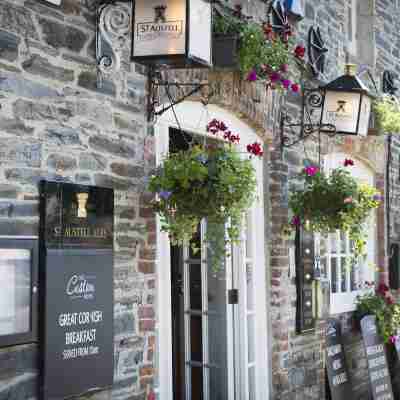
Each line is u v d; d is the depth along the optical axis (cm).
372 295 717
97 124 412
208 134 525
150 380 438
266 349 572
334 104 579
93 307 393
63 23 393
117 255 420
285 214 591
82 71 404
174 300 601
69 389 375
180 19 382
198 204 414
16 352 354
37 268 366
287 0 605
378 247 772
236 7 529
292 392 585
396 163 806
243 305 558
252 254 572
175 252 601
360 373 698
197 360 580
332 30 701
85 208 394
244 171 421
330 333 642
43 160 377
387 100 698
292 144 593
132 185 433
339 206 551
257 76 521
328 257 681
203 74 496
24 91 368
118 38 414
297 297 601
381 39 797
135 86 441
